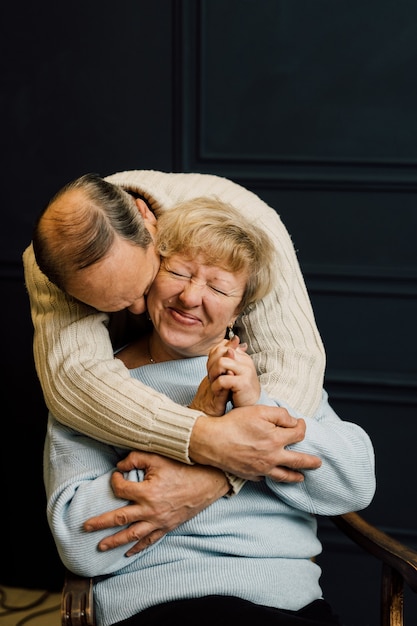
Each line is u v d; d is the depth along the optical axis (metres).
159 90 2.51
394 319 2.54
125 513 1.58
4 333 2.73
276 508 1.70
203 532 1.65
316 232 2.52
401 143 2.42
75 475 1.65
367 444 1.75
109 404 1.61
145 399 1.60
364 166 2.46
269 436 1.56
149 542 1.62
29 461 2.80
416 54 2.37
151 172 1.94
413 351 2.54
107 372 1.64
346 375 2.58
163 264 1.63
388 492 2.63
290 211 2.52
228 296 1.63
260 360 1.77
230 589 1.63
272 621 1.54
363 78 2.40
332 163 2.47
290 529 1.73
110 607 1.64
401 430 2.59
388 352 2.56
